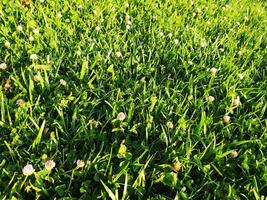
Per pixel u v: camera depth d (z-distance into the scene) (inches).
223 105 20.0
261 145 17.5
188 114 19.4
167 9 31.0
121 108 18.4
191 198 14.5
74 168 15.1
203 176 15.7
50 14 26.1
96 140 16.8
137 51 23.3
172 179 15.0
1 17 24.5
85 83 20.1
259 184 15.8
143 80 20.6
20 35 23.5
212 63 24.1
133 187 14.5
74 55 21.8
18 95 17.5
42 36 23.1
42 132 16.5
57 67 20.6
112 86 19.8
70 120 17.7
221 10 33.9
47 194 14.1
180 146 16.4
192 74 22.5
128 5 29.1
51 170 15.2
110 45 23.3
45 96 18.7
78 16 26.6
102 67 21.4
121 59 22.7
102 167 15.3
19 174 14.5
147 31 26.8
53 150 15.9
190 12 32.1
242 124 18.6
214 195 15.0
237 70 23.0
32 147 15.6
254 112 18.9
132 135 17.4
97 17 26.8
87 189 14.6
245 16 33.9
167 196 15.0
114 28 25.7
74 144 16.3
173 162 15.9
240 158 16.8
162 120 18.3
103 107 18.4
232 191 15.1
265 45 29.2
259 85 23.0
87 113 18.0
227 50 26.5
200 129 17.4
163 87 20.7
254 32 30.3
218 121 19.1
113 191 14.4
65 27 24.6
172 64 23.2
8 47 21.5
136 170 15.3
